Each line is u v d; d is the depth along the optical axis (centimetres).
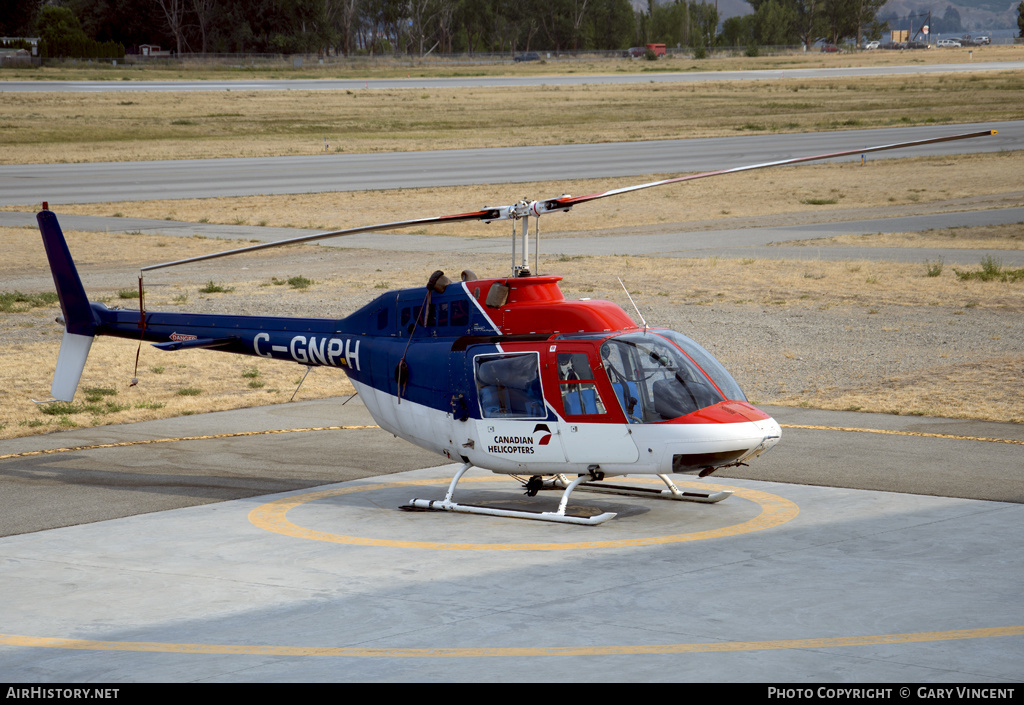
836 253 7044
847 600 1566
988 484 2358
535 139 17038
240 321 2669
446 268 6688
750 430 2039
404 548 1962
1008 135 15712
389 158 14825
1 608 1631
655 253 7269
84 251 7544
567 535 2042
